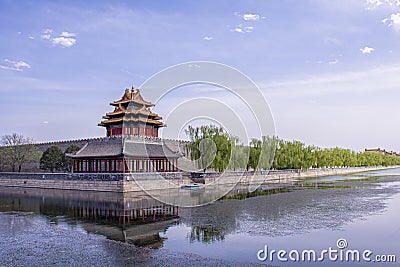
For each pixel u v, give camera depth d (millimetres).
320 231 27031
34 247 22625
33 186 71312
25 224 30594
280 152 102750
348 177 106188
